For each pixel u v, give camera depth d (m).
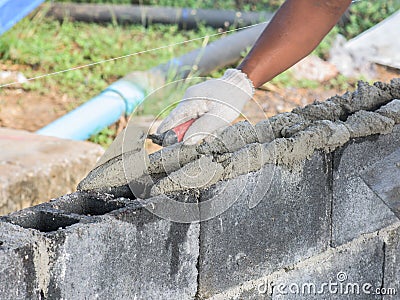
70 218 2.99
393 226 4.31
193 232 3.27
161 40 9.73
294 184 3.68
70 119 6.97
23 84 8.27
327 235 3.95
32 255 2.67
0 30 7.05
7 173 5.31
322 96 8.55
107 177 3.34
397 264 4.40
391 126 4.04
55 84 8.41
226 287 3.48
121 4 10.37
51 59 8.90
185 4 10.61
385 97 4.36
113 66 8.88
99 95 7.28
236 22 10.05
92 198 3.22
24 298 2.66
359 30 10.02
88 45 9.34
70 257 2.80
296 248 3.79
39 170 5.47
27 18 9.51
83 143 6.05
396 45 9.12
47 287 2.73
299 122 3.90
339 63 9.12
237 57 8.73
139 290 3.10
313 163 3.75
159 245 3.14
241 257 3.52
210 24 10.10
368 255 4.22
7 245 2.64
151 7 10.15
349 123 3.94
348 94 4.27
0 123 7.44
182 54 9.02
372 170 3.72
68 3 10.12
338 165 3.88
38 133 6.76
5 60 8.79
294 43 3.81
